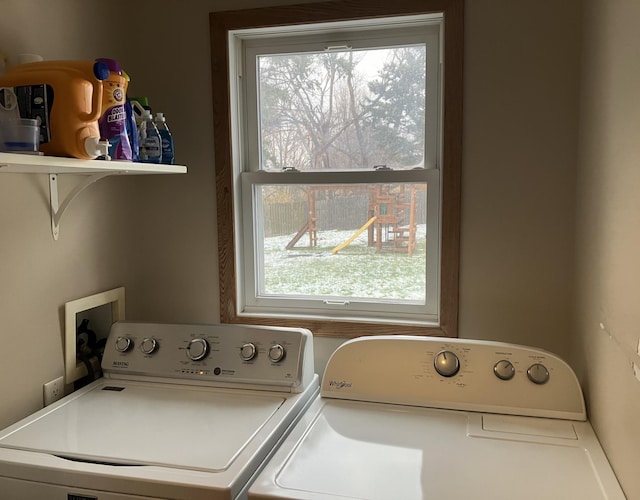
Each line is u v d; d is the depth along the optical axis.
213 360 1.79
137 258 2.13
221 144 2.02
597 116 1.46
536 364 1.57
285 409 1.62
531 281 1.81
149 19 2.05
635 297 1.08
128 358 1.86
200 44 2.01
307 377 1.76
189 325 1.85
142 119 1.77
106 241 1.98
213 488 1.22
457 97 1.80
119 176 2.04
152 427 1.52
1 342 1.57
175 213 2.10
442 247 1.86
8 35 1.56
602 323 1.36
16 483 1.35
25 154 1.24
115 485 1.28
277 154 2.09
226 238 2.05
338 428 1.50
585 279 1.58
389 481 1.24
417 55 1.93
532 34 1.74
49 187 1.72
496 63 1.77
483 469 1.29
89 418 1.58
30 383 1.67
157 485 1.25
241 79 2.08
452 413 1.58
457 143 1.81
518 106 1.77
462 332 1.88
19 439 1.46
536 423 1.51
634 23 1.10
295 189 2.08
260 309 2.12
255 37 2.05
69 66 1.39
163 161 1.82
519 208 1.80
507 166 1.80
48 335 1.74
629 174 1.13
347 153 2.02
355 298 2.07
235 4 1.96
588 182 1.56
